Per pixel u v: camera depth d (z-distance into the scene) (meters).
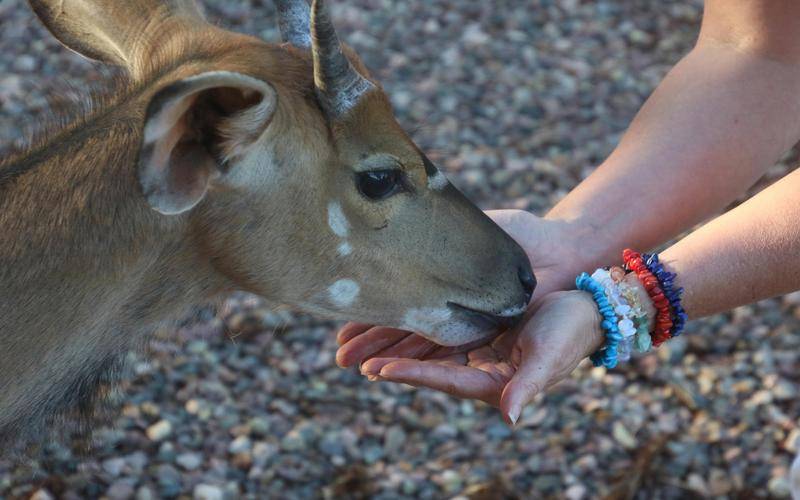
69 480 5.66
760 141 4.35
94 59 4.26
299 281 4.06
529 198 7.57
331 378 6.38
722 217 4.11
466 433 6.09
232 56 3.87
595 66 8.84
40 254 3.79
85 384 4.04
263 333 6.59
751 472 5.84
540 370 3.71
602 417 6.16
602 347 4.02
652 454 5.92
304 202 3.91
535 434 6.09
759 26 4.31
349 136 3.89
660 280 3.97
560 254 4.39
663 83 4.53
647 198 4.38
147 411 6.09
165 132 3.34
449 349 4.34
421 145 7.92
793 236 3.93
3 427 3.95
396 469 5.89
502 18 9.29
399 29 9.12
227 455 5.92
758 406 6.18
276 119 3.75
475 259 4.14
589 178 4.56
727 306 4.05
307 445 5.99
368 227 4.02
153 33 4.09
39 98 7.97
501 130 8.16
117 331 4.02
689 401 6.21
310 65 3.95
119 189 3.80
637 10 9.45
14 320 3.79
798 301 6.78
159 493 5.69
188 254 3.97
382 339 4.42
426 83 8.55
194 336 6.52
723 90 4.35
